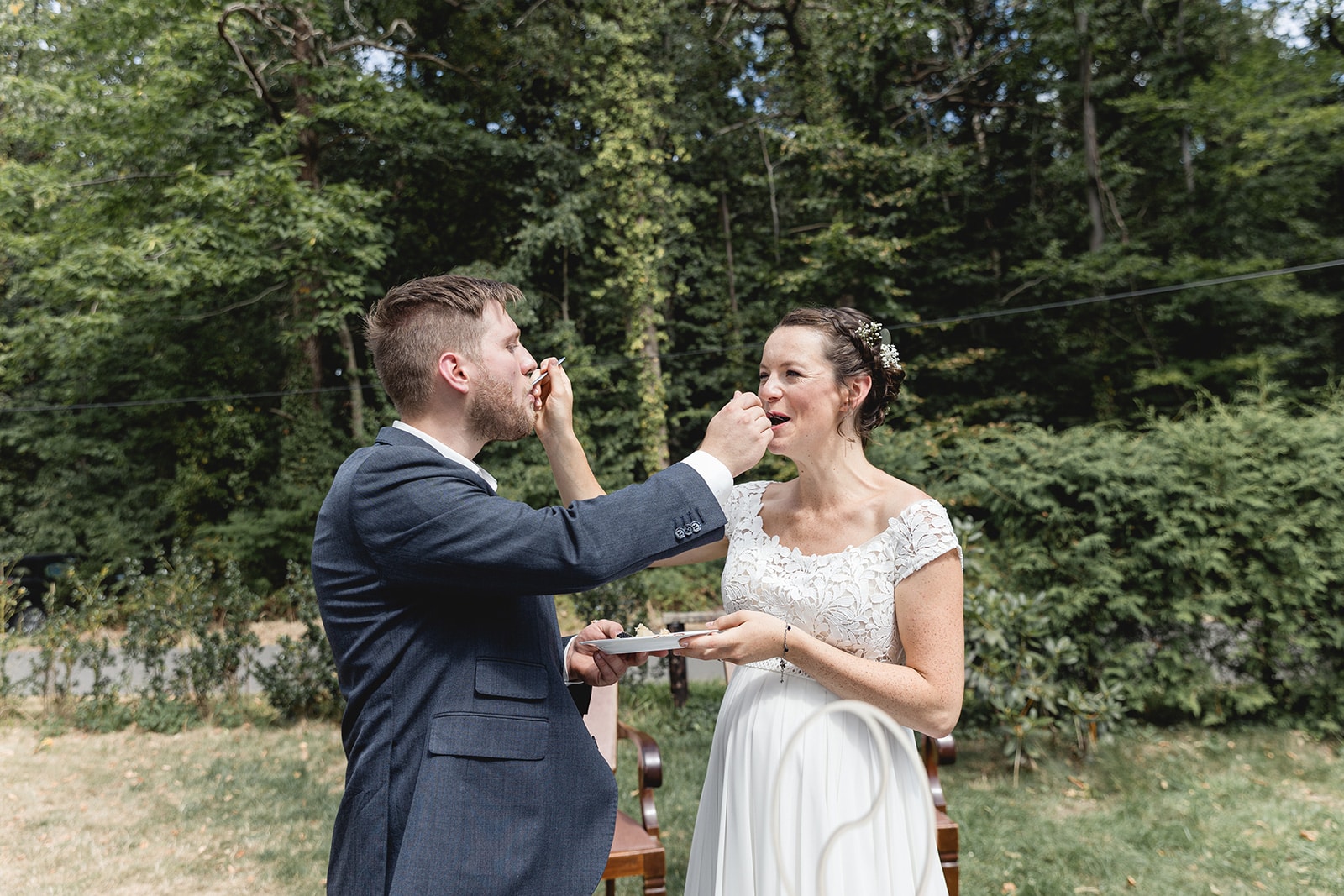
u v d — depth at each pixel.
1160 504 5.01
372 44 12.08
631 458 12.73
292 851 3.96
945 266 13.45
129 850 4.00
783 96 13.77
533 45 12.84
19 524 13.40
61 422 14.01
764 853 1.64
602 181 12.62
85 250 11.01
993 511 5.25
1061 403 13.39
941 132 14.52
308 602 6.33
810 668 1.57
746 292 14.45
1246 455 5.16
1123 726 5.02
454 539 1.23
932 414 13.25
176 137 11.83
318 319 11.51
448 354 1.38
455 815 1.22
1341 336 12.51
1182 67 12.77
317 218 10.95
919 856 1.64
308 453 12.89
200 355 13.98
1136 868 3.51
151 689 6.39
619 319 13.66
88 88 11.45
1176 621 5.00
